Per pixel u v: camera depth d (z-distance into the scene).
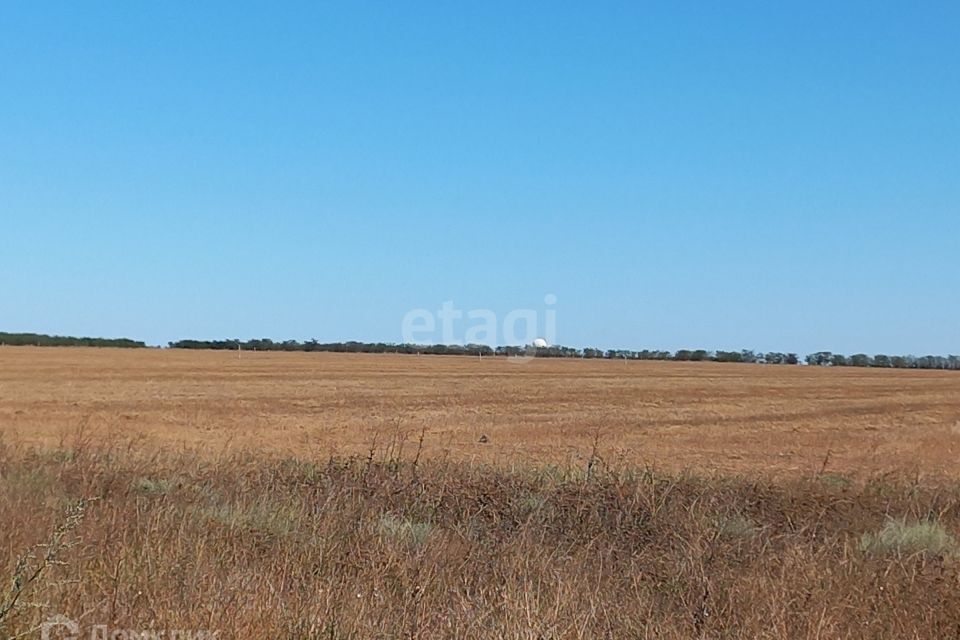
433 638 5.57
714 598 6.65
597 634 5.81
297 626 5.39
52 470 11.86
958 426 37.34
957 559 8.25
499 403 47.50
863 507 12.58
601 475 14.34
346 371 77.94
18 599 5.27
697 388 65.62
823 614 5.95
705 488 13.56
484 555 7.86
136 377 64.12
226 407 41.22
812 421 41.00
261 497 10.04
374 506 10.48
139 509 8.01
